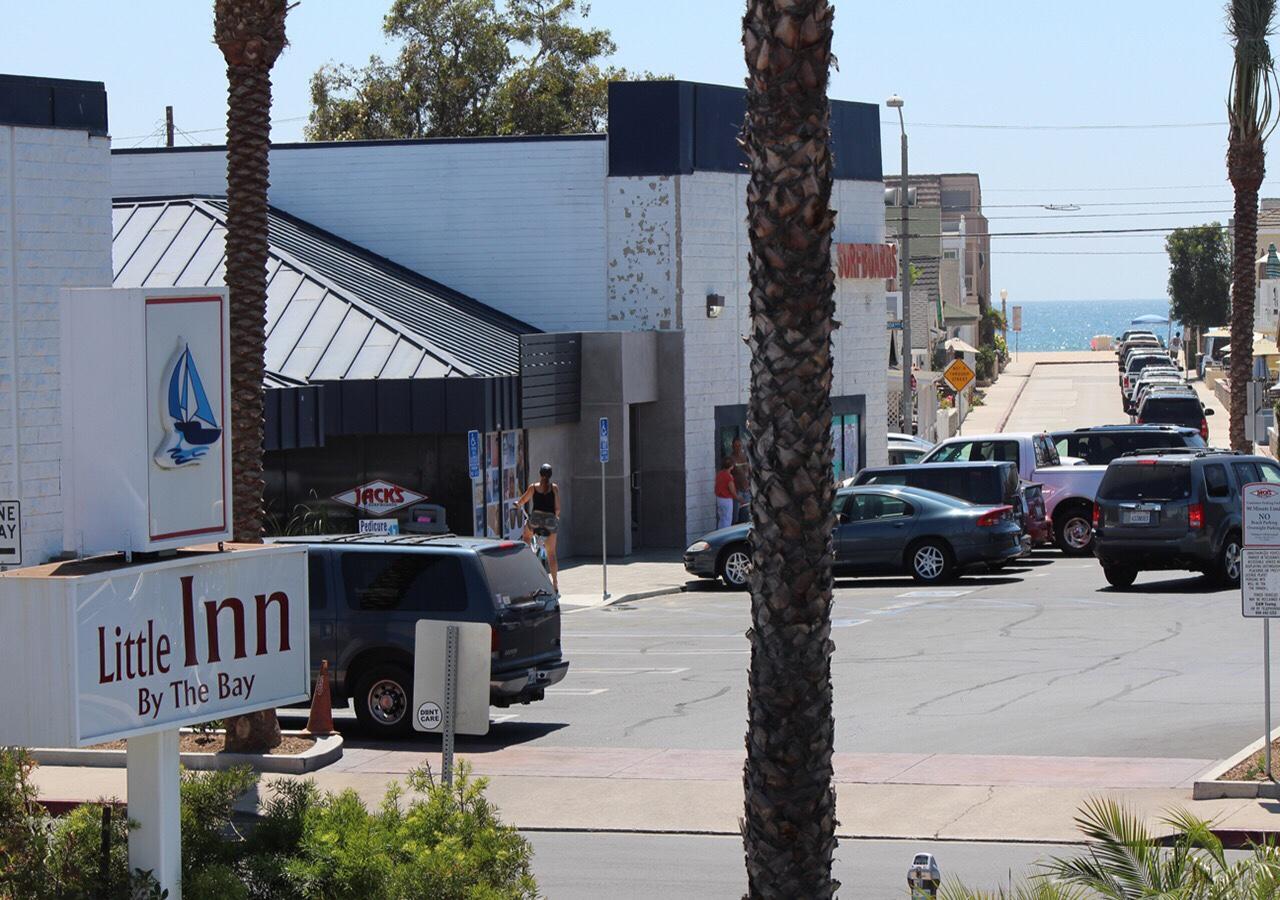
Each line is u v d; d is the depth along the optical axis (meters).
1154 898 10.88
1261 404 55.81
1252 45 54.81
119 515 11.71
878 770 21.17
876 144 61.56
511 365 44.75
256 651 12.59
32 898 12.34
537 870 17.48
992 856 17.53
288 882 12.91
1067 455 50.88
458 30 77.56
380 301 46.28
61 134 31.39
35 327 31.06
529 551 25.22
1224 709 23.84
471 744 23.81
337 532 40.91
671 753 22.77
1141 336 149.00
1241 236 55.69
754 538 11.60
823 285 11.52
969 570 42.97
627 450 48.22
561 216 51.22
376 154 52.88
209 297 12.25
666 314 50.34
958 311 131.50
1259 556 19.14
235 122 23.16
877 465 62.19
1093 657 28.59
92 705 11.09
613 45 79.38
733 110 52.50
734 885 16.77
